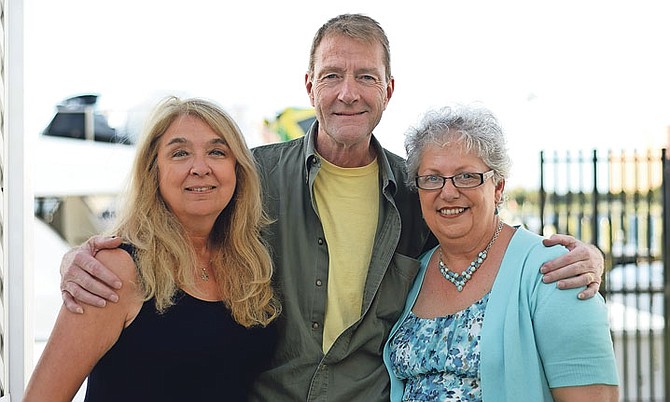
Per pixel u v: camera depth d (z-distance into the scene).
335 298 2.75
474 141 2.55
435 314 2.64
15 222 3.33
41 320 7.83
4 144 3.27
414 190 2.77
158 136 2.49
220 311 2.50
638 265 6.45
